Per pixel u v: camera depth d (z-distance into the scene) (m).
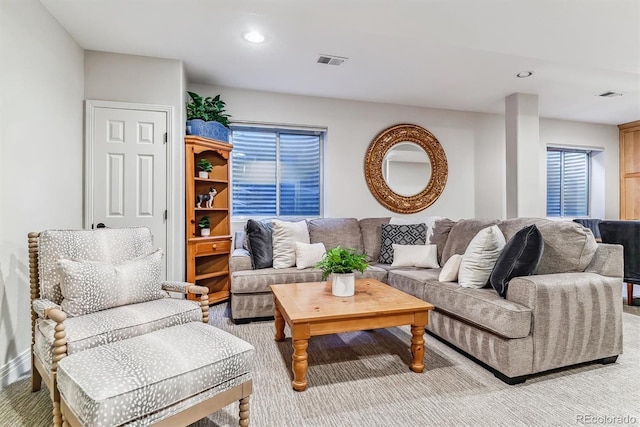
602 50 2.79
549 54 2.88
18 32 2.01
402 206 4.50
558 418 1.54
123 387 1.09
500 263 2.07
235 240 3.79
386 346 2.40
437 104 4.49
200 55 3.04
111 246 1.93
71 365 1.20
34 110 2.17
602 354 2.00
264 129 4.13
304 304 2.01
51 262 1.71
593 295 1.97
